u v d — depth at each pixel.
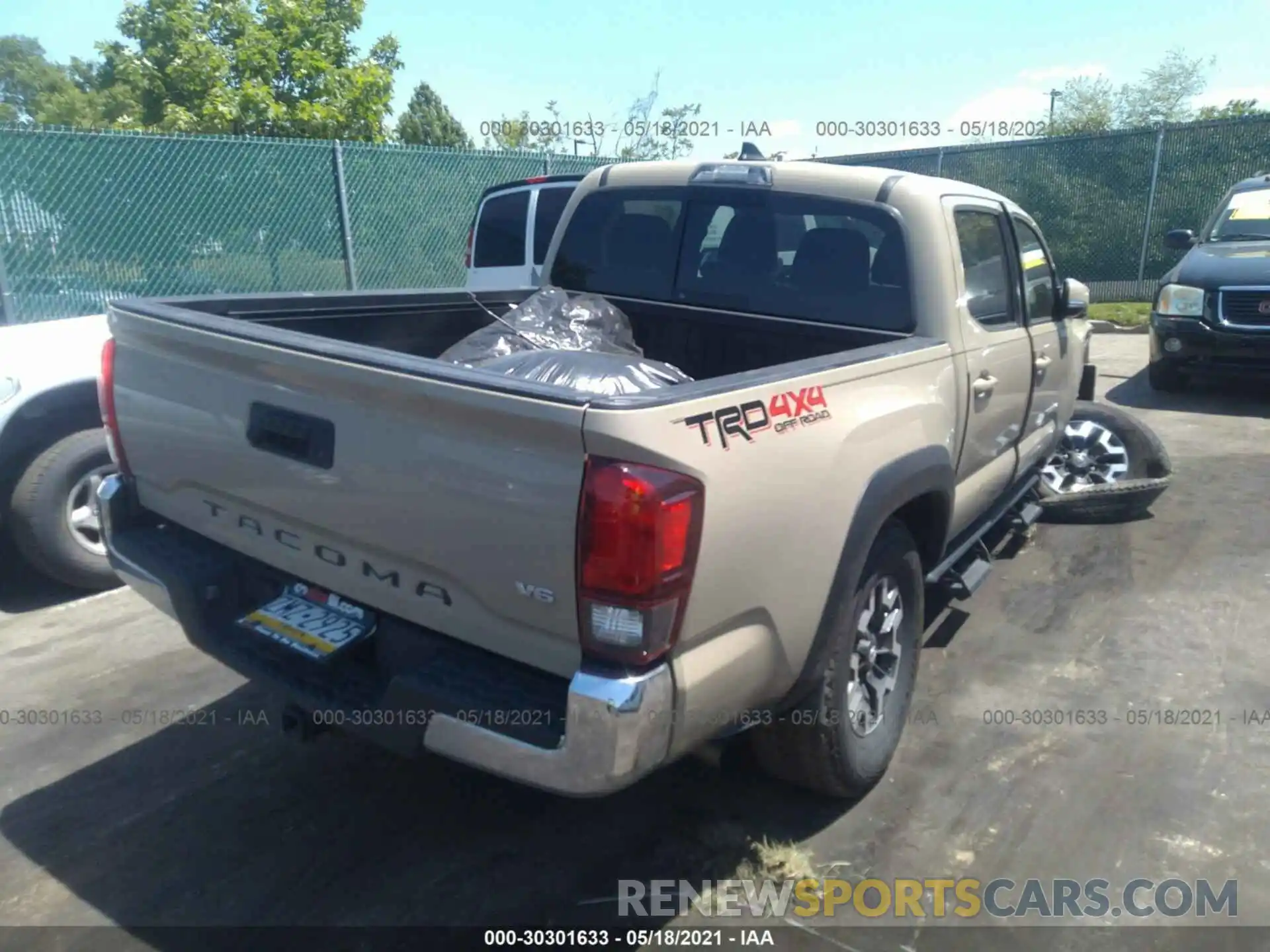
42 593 5.04
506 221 8.81
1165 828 3.20
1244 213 9.75
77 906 2.83
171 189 9.22
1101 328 13.15
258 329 2.81
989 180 15.35
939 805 3.32
